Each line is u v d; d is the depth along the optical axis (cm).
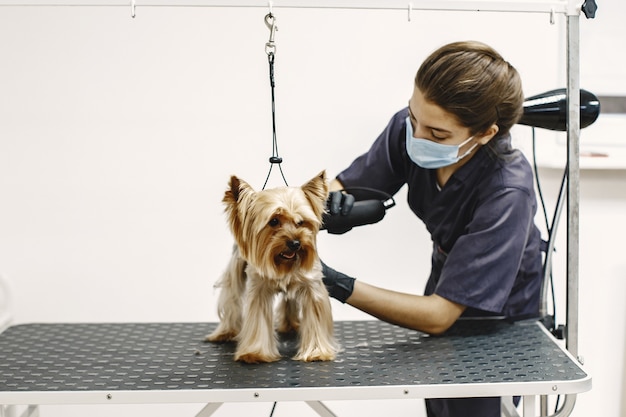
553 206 254
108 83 239
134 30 237
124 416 260
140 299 250
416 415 261
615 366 261
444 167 198
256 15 238
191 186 245
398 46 241
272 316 174
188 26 238
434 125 178
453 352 177
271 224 157
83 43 237
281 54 240
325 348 172
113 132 242
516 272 187
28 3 172
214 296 250
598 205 254
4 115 239
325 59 241
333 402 261
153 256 248
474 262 185
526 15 242
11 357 177
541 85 245
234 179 161
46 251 246
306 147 245
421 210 212
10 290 225
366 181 218
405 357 174
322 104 243
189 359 174
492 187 189
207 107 242
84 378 161
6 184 242
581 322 259
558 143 251
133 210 246
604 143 255
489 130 181
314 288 171
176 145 243
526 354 175
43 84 238
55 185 243
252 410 262
